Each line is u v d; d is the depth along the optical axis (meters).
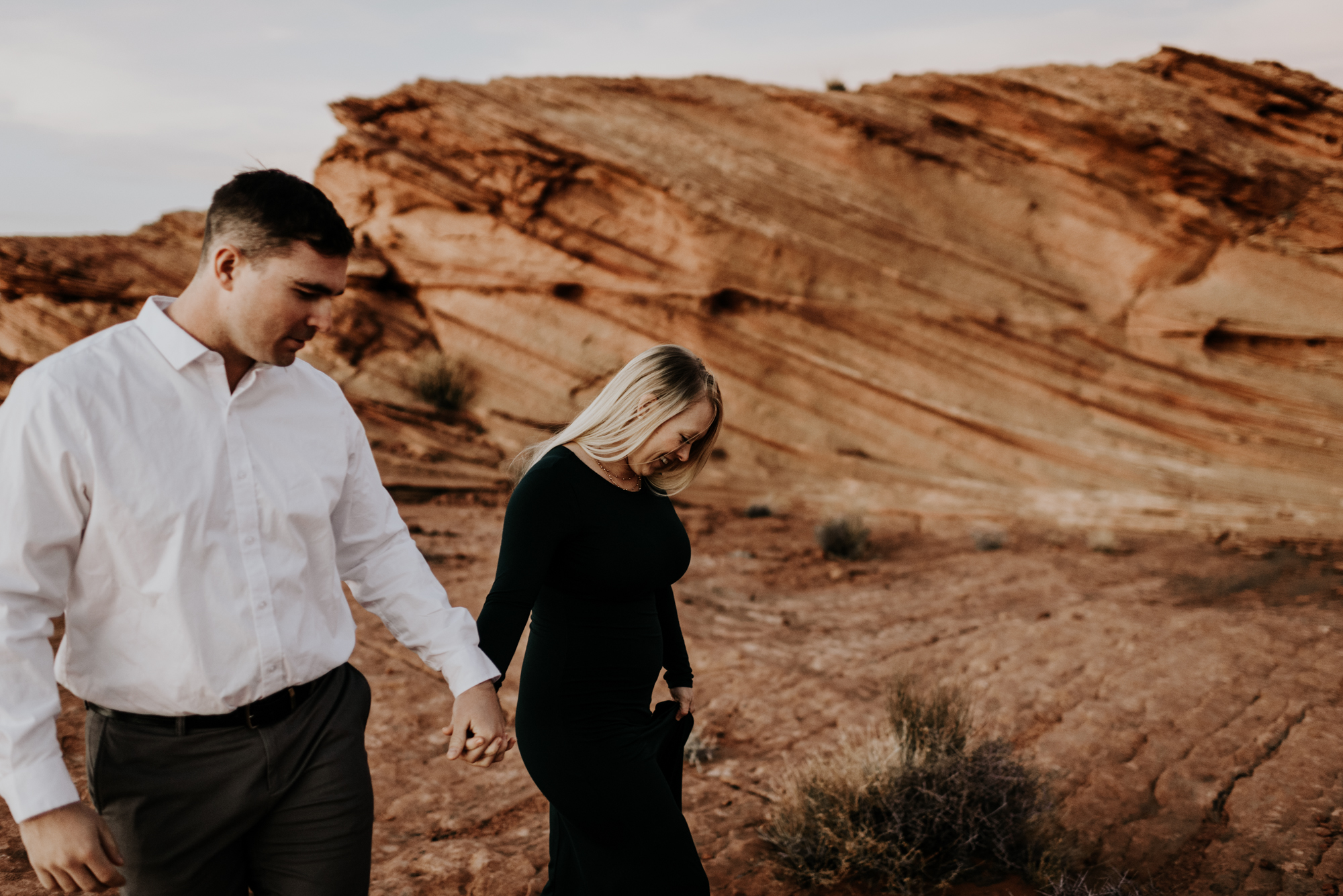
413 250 14.96
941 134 15.24
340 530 1.75
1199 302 13.48
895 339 13.66
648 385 1.94
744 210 13.99
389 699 4.45
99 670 1.42
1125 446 12.77
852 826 3.07
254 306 1.35
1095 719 4.58
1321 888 3.06
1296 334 12.93
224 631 1.44
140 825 1.46
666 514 2.15
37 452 1.27
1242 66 14.98
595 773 1.97
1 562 1.25
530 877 2.90
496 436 13.18
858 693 4.91
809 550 9.55
